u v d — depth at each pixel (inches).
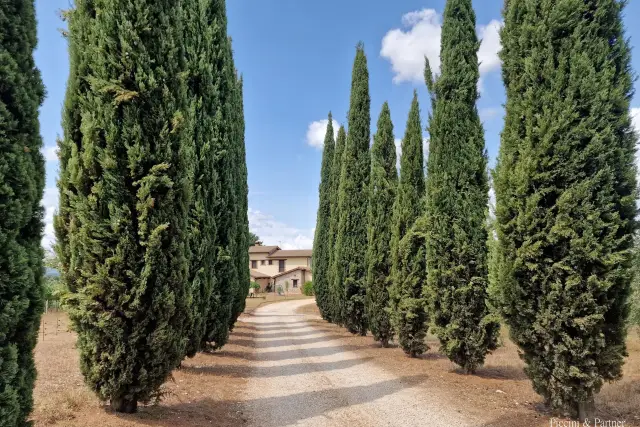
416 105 501.4
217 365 410.9
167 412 233.9
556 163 229.8
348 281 668.1
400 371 388.5
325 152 1092.5
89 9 225.1
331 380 355.9
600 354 219.8
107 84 214.2
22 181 151.8
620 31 230.5
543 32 241.1
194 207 392.5
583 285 218.7
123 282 206.5
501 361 441.7
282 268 2807.6
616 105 223.9
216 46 467.5
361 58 692.1
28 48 160.9
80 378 307.3
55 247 213.3
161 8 231.8
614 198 220.1
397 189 502.6
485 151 376.5
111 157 211.8
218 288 460.8
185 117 240.2
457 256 364.2
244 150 772.0
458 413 254.4
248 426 233.8
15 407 145.9
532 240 232.7
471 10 393.7
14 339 151.4
